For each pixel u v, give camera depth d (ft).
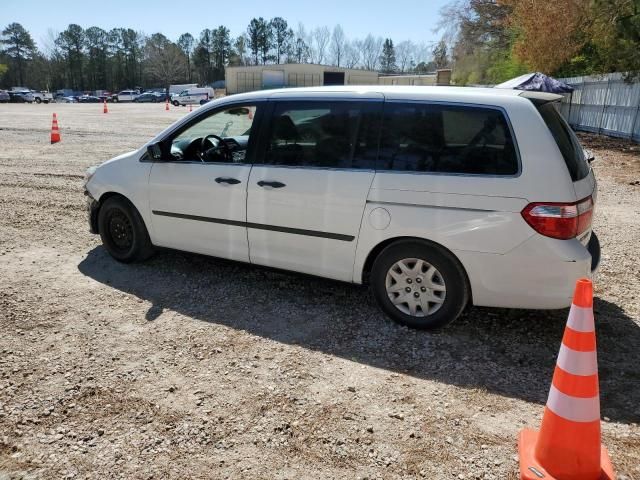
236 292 15.33
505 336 12.80
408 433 9.24
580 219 11.46
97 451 8.71
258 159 14.38
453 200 11.85
